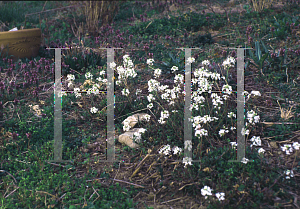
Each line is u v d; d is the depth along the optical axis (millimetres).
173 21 7793
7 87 4922
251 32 6422
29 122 4043
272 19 6965
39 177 3068
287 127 3539
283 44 5785
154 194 2855
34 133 3758
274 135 3479
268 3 7805
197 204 2689
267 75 4730
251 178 2809
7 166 3264
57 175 3102
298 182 2795
